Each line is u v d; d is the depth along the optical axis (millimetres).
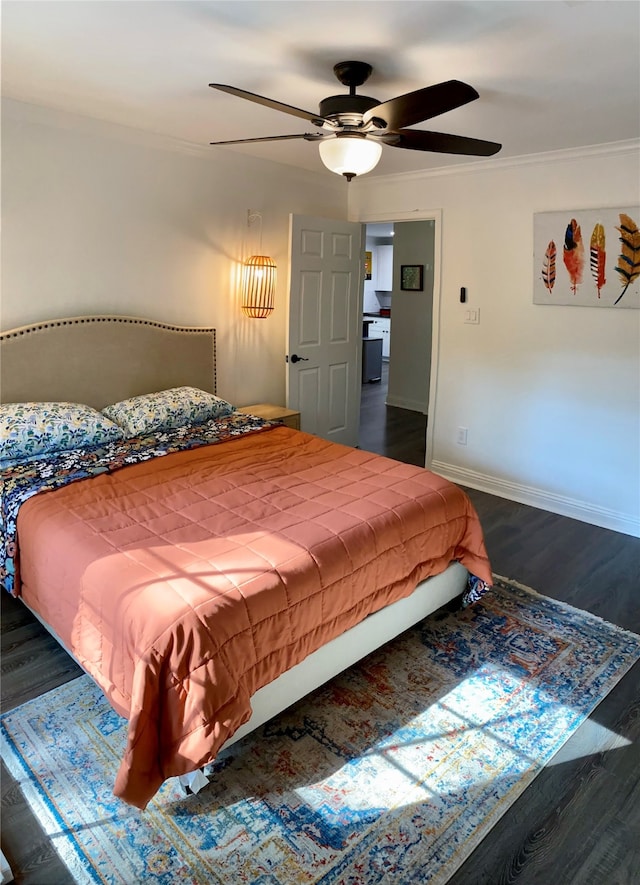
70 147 3297
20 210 3180
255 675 1904
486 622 2869
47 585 2277
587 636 2760
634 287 3553
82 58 2389
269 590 1953
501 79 2467
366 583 2299
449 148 2510
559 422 4051
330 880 1651
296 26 2027
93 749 2068
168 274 3898
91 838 1763
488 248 4211
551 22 1939
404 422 6715
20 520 2482
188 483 2787
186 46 2236
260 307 4398
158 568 2004
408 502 2609
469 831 1801
